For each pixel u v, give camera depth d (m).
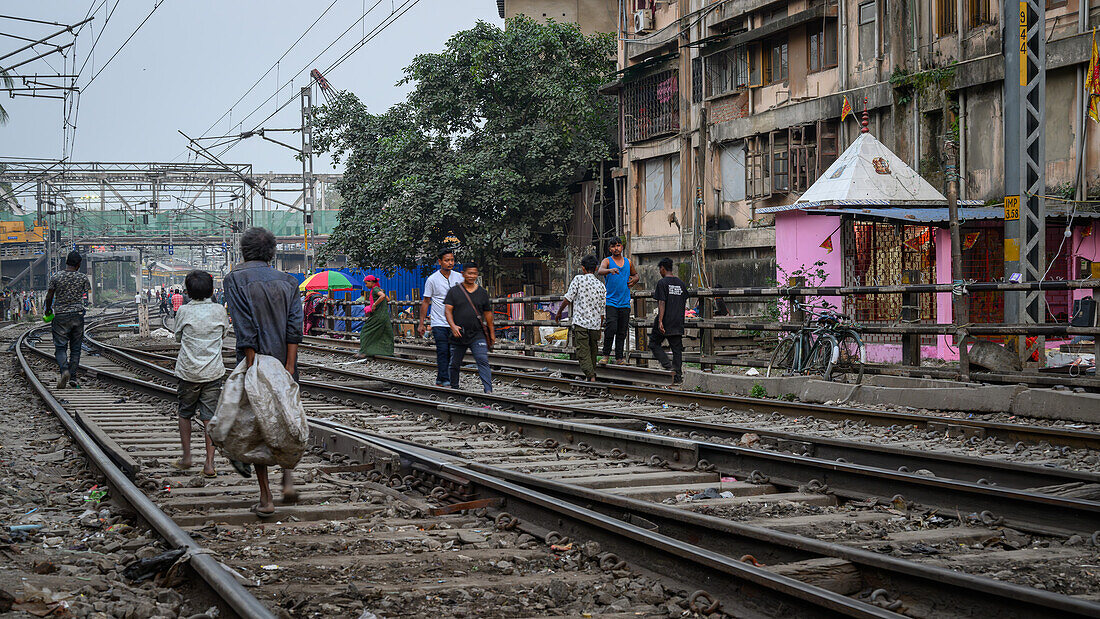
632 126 31.02
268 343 5.86
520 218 32.81
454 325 12.82
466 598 4.36
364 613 4.07
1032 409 10.36
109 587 4.49
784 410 11.01
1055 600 3.56
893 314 18.25
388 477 7.36
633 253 31.08
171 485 7.12
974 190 19.44
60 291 15.38
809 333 13.45
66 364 15.48
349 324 29.45
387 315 20.25
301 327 5.99
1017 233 13.64
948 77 19.62
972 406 10.92
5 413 12.76
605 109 33.62
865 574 4.37
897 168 17.31
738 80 26.19
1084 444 8.04
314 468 7.75
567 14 39.50
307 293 34.00
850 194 16.70
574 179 34.62
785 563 4.71
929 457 7.05
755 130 25.30
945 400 11.19
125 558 4.99
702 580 4.39
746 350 18.58
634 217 31.19
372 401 12.54
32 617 3.98
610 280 15.52
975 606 3.88
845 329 12.84
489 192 31.61
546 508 5.62
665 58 29.45
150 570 4.67
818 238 19.98
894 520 5.75
